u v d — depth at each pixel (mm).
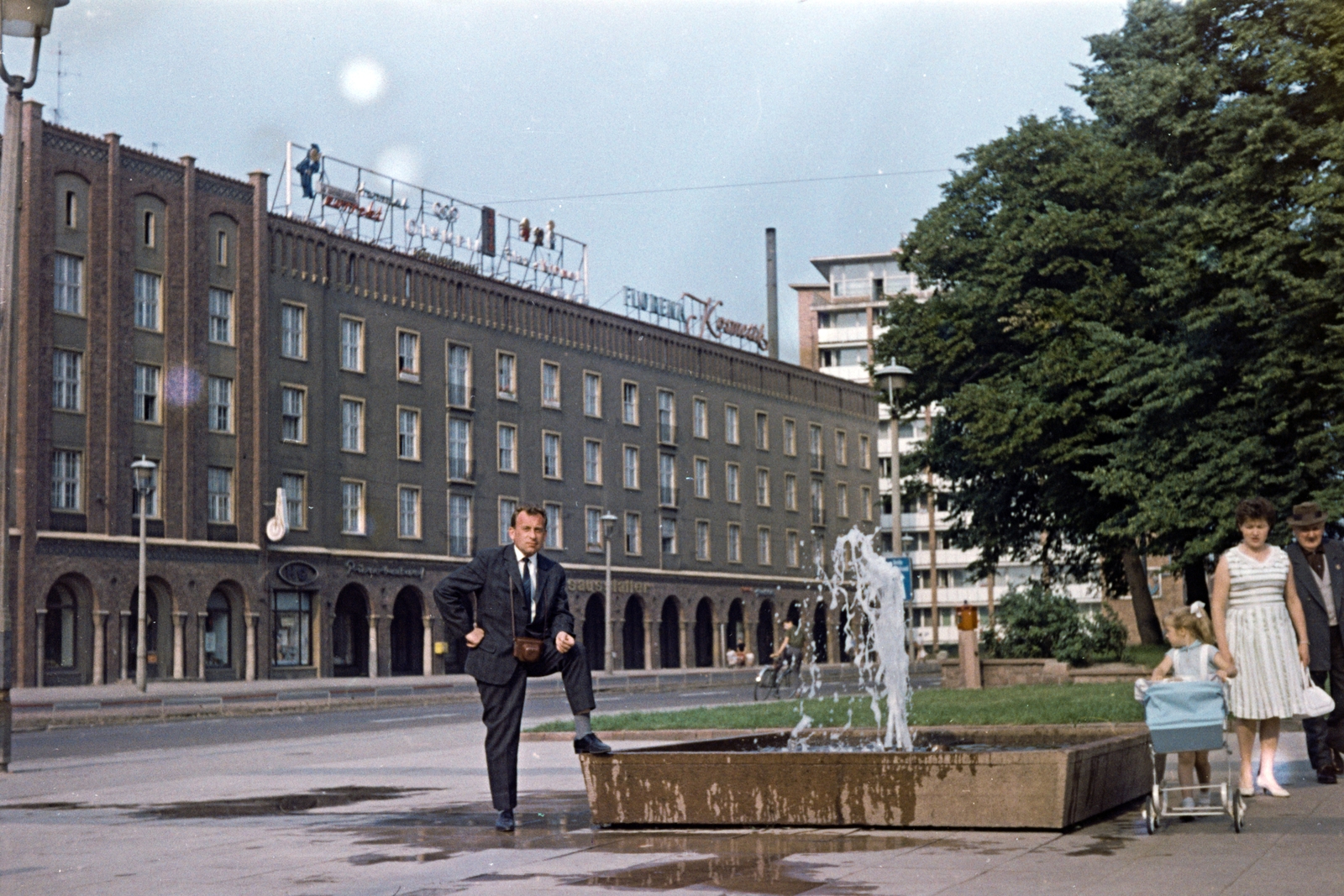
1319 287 23375
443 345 61375
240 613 51094
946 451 40188
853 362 110562
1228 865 6508
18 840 8406
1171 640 8406
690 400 77375
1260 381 25266
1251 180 25141
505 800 8289
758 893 5977
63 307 46062
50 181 45750
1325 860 6625
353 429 56750
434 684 49750
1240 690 9023
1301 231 24469
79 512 45938
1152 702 7746
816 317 112000
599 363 70875
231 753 17094
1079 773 7820
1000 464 36000
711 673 64375
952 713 17391
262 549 51750
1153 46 36031
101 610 45969
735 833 7906
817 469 88500
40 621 44188
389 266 58938
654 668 72438
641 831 8148
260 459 52094
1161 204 34469
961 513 42938
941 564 103562
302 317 54719
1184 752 7895
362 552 56156
